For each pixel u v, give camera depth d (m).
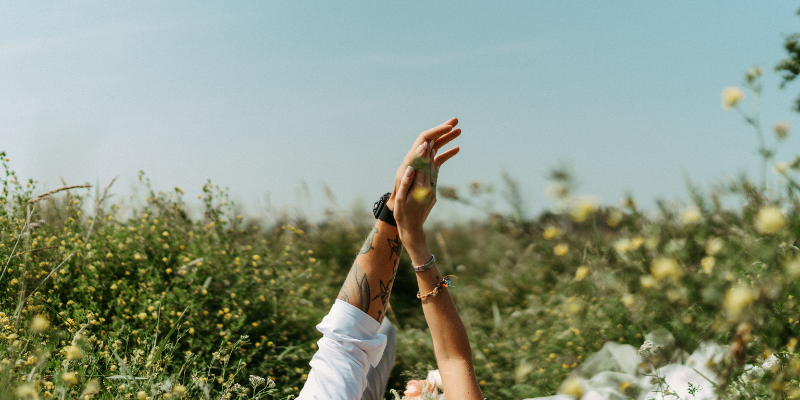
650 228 2.00
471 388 1.32
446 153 1.44
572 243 2.07
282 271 4.53
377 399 2.19
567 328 3.66
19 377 1.74
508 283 5.52
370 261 1.44
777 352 1.35
